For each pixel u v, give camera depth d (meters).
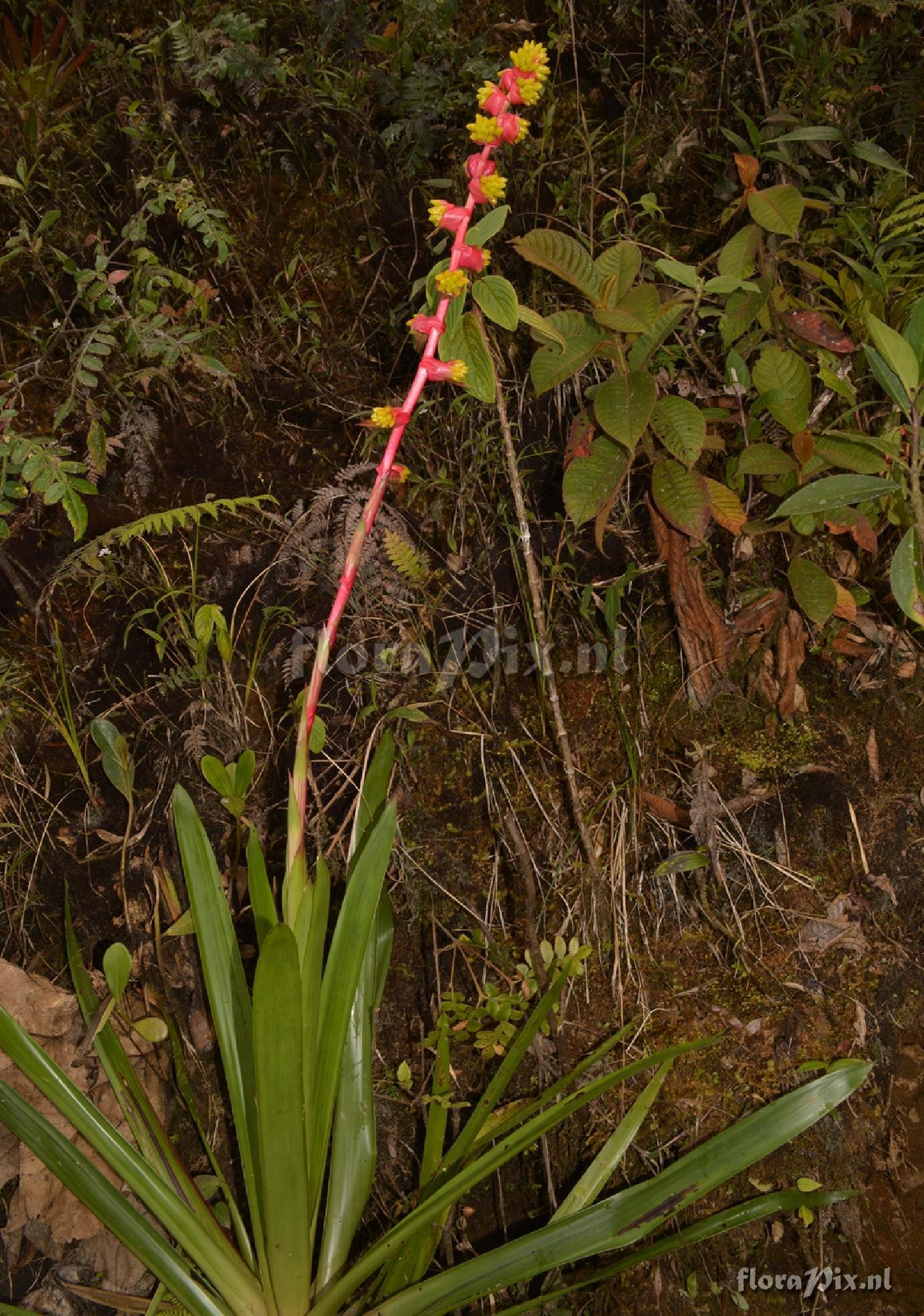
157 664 1.84
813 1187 1.61
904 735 1.80
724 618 1.77
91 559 1.71
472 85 2.02
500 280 1.19
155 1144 1.48
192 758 1.79
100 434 1.73
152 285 1.85
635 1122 1.49
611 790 1.79
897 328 1.73
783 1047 1.67
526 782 1.81
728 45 2.04
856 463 1.60
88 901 1.76
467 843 1.80
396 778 1.81
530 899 1.72
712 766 1.77
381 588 1.85
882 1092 1.67
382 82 1.99
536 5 2.13
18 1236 1.58
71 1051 1.60
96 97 2.14
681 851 1.74
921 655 1.81
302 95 2.05
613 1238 1.27
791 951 1.70
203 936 1.41
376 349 1.99
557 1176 1.69
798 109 1.92
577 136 2.02
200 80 2.00
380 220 2.04
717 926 1.70
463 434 1.90
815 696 1.81
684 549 1.71
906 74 2.04
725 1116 1.65
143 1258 1.29
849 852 1.74
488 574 1.88
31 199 2.04
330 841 1.78
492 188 1.19
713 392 1.79
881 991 1.70
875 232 1.83
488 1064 1.73
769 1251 1.64
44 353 1.87
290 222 2.06
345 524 1.83
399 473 1.26
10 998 1.58
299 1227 1.25
